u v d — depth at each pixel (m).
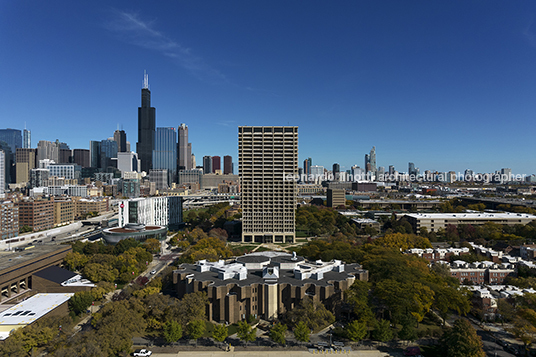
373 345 146.38
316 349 142.75
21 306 164.00
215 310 167.62
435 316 173.00
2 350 121.44
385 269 188.50
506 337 153.25
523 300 166.00
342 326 162.00
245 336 142.00
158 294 168.38
